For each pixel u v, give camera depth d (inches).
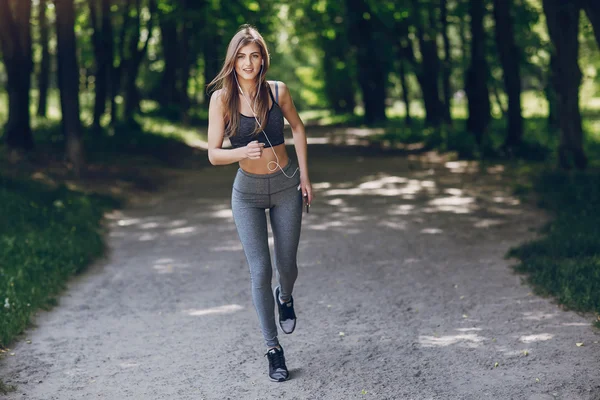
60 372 172.4
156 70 1614.2
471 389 152.8
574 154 546.0
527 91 1808.6
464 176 574.9
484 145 721.6
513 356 171.2
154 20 1016.2
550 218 369.7
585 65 1242.6
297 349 185.5
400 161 729.0
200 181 595.5
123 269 287.0
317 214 406.6
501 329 192.9
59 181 502.0
